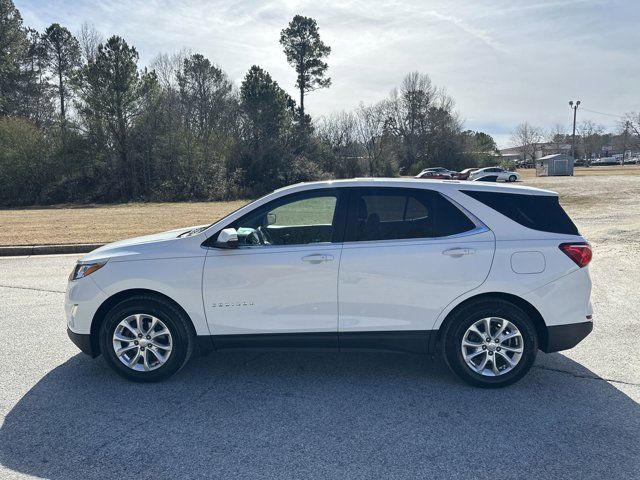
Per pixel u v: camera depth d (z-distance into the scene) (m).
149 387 4.28
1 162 36.03
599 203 22.28
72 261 10.80
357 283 4.12
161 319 4.27
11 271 9.57
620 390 4.15
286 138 48.28
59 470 3.05
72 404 3.96
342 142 59.25
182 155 40.72
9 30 46.88
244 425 3.62
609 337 5.43
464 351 4.18
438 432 3.49
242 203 34.56
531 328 4.12
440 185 4.30
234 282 4.19
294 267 4.14
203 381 4.41
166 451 3.27
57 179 37.94
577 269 4.14
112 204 34.81
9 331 5.78
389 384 4.33
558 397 4.03
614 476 2.96
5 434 3.49
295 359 4.95
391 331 4.17
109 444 3.36
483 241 4.14
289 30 53.97
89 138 38.75
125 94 38.09
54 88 52.47
